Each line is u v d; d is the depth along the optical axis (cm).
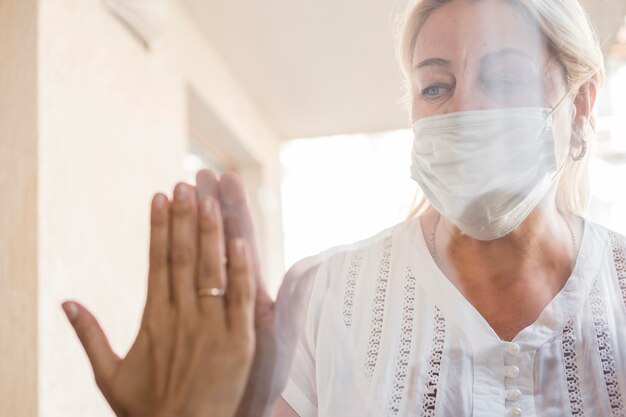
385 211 100
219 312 80
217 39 145
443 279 93
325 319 95
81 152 202
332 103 111
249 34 130
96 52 212
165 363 80
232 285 80
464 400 89
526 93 86
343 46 112
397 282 95
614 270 91
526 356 89
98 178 209
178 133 210
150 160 229
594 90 89
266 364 84
